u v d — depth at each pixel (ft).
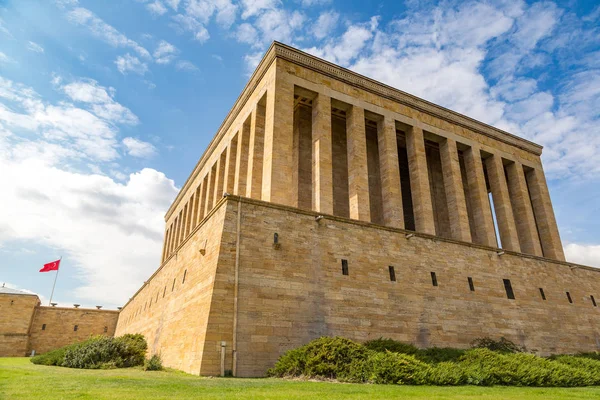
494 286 96.68
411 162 112.37
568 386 60.90
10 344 189.88
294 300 67.67
